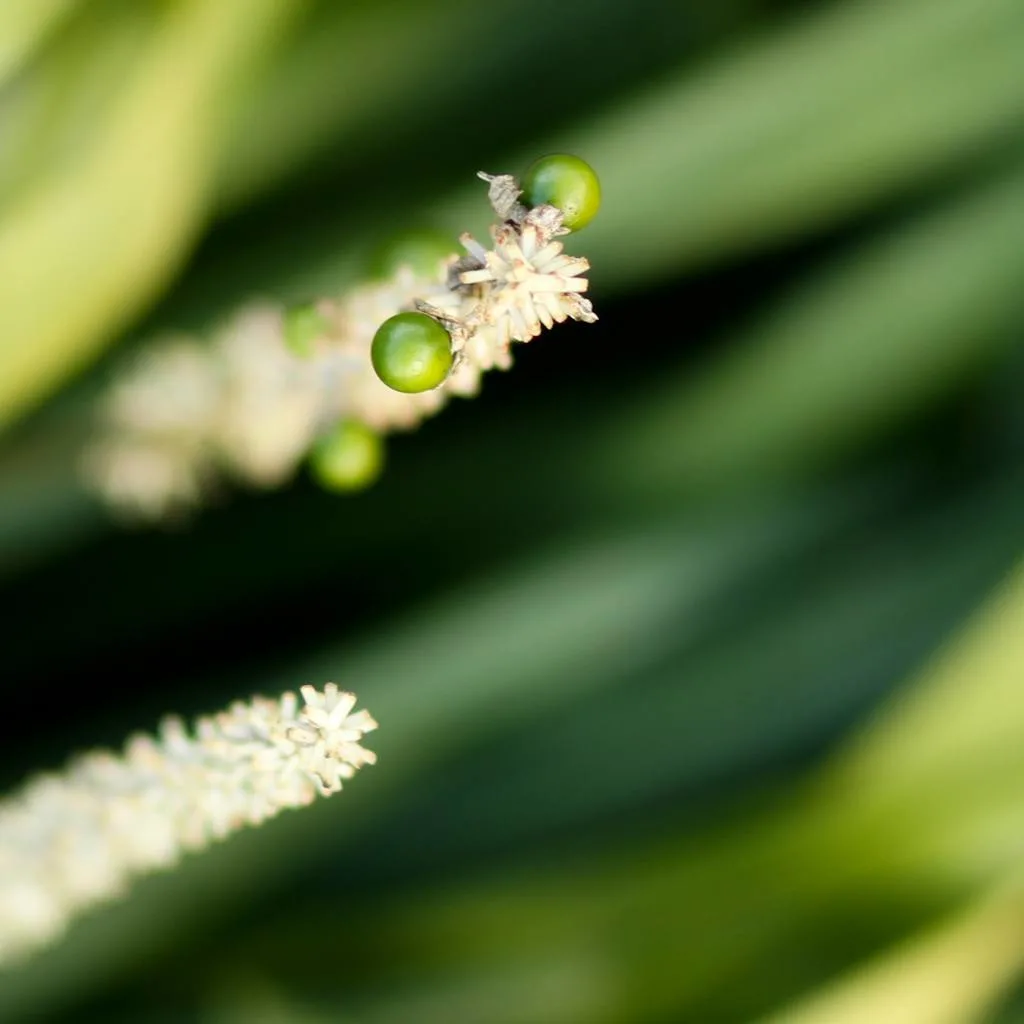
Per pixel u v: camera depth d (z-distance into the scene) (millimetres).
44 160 418
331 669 558
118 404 449
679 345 642
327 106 577
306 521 636
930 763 472
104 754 383
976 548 618
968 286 580
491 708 572
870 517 637
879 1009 441
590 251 542
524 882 542
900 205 582
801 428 613
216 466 459
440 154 602
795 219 558
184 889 549
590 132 530
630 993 488
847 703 589
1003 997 523
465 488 634
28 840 381
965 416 636
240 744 358
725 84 525
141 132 417
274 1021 532
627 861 524
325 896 581
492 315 344
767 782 562
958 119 539
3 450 564
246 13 415
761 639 608
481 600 582
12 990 536
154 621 636
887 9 521
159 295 569
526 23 595
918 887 464
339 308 369
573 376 647
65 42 412
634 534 612
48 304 426
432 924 538
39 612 627
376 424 379
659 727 595
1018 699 461
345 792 549
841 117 531
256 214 593
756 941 481
